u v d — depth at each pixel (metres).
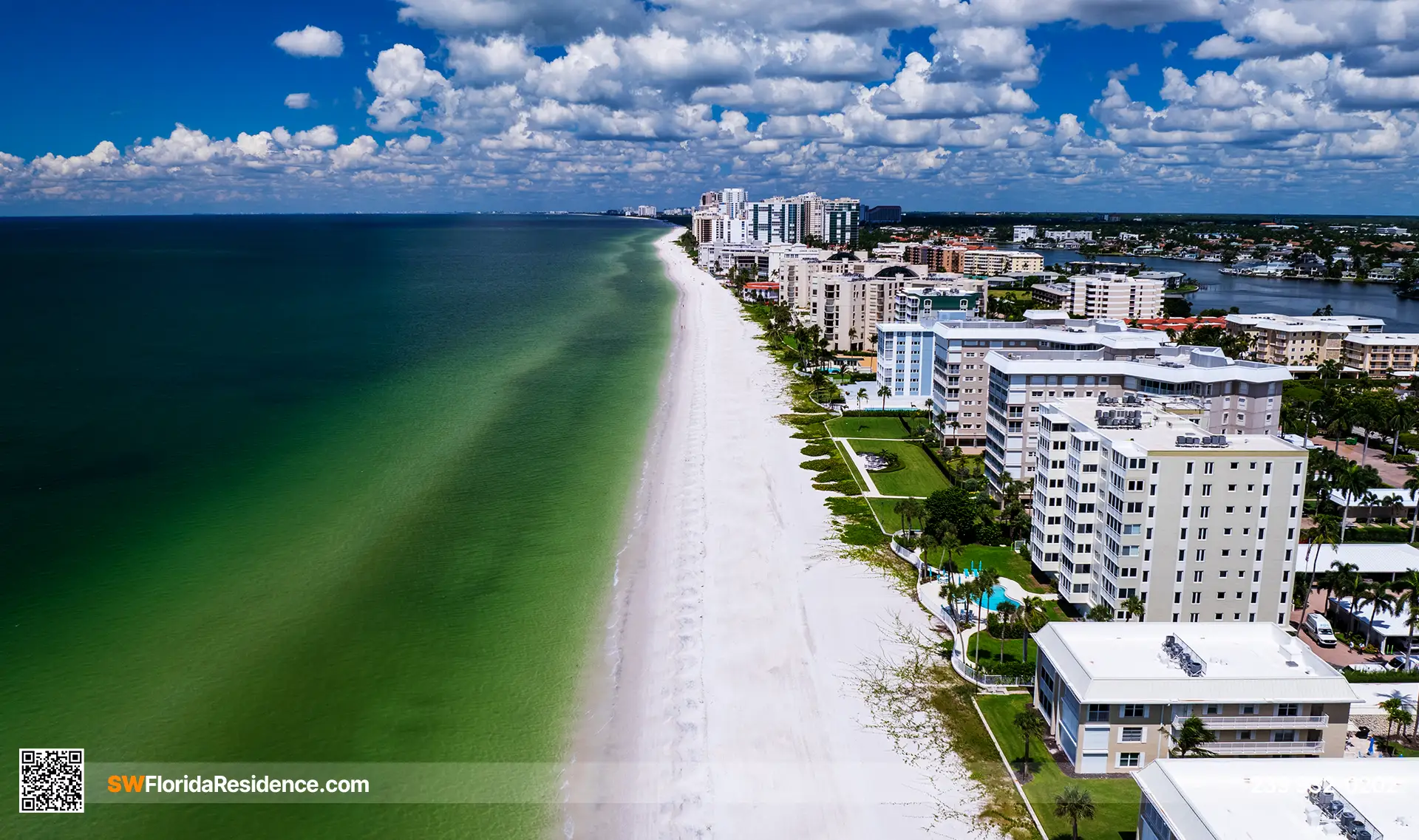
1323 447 185.62
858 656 105.44
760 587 122.31
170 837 74.75
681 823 78.19
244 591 114.94
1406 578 121.38
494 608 113.19
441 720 90.62
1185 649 87.06
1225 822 61.72
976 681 100.06
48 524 132.88
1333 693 82.38
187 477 155.00
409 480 157.62
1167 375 154.75
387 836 76.19
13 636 102.19
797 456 183.75
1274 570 107.88
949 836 76.62
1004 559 134.12
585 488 156.88
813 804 80.56
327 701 93.00
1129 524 106.62
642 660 102.75
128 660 98.56
